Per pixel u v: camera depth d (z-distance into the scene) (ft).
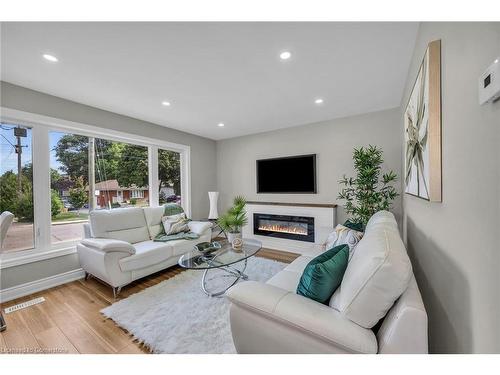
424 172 4.06
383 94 8.76
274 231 13.71
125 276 7.77
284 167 13.53
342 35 5.26
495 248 1.97
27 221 8.15
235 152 15.76
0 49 5.63
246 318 3.83
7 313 6.52
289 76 7.26
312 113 10.98
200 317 6.09
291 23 4.86
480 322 2.25
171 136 13.42
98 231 8.86
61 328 5.78
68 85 7.68
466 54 2.53
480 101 2.10
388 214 6.12
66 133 9.23
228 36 5.26
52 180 8.84
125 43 5.46
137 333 5.44
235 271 9.16
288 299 3.65
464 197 2.61
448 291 3.13
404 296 2.87
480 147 2.23
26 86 7.72
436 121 3.40
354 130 11.31
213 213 14.66
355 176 11.32
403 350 2.65
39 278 8.05
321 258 4.08
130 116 11.10
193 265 7.10
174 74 7.04
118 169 11.14
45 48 5.61
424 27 4.48
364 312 2.99
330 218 11.57
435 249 3.73
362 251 3.60
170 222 11.19
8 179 7.79
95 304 6.97
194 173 15.01
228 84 7.77
